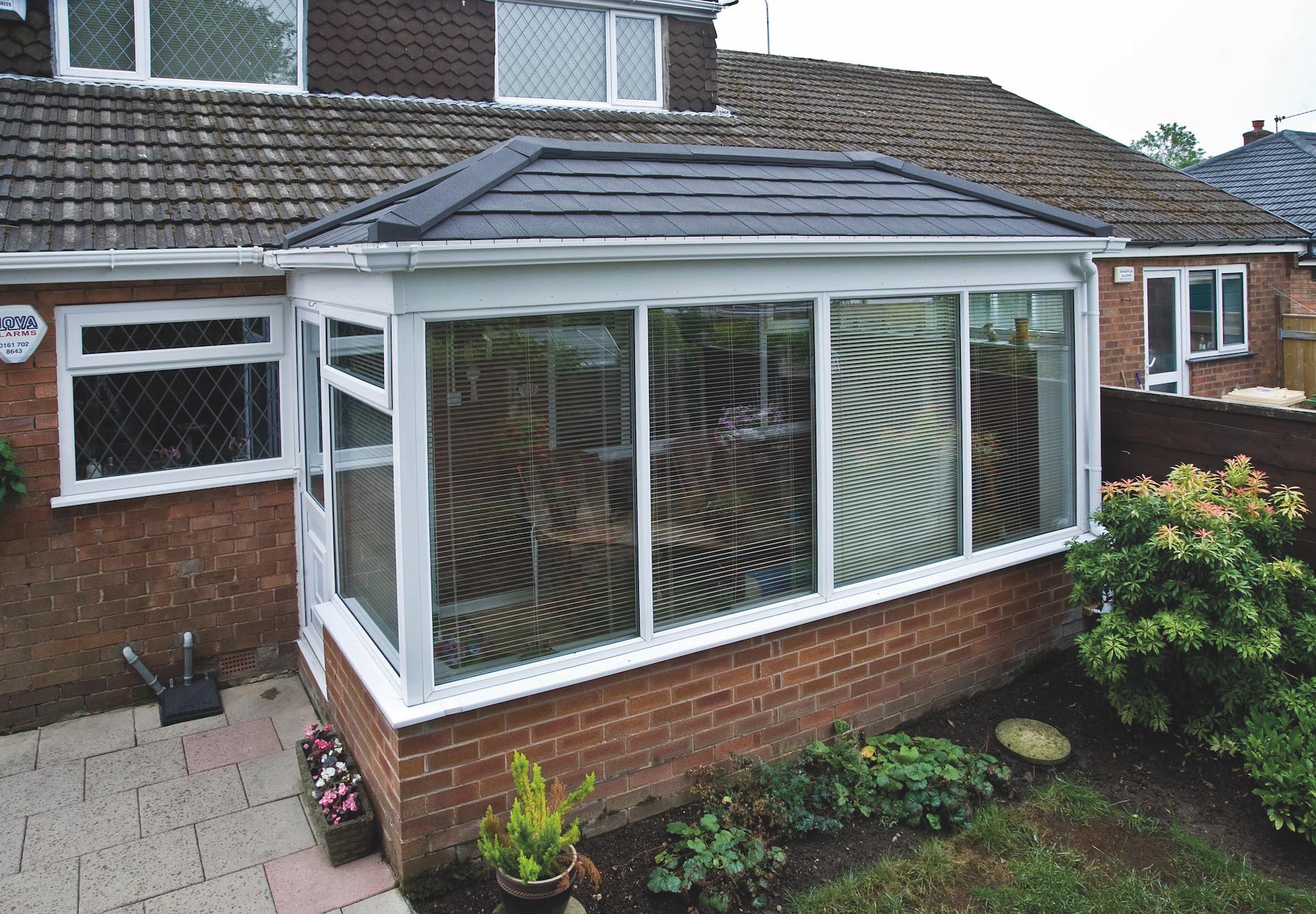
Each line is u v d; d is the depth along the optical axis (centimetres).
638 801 461
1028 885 416
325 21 833
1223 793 487
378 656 442
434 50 880
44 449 548
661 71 1012
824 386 504
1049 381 621
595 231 416
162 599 590
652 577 458
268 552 617
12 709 554
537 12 941
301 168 686
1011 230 570
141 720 569
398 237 368
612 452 445
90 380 563
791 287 486
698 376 466
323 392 511
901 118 1214
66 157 625
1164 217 1095
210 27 798
